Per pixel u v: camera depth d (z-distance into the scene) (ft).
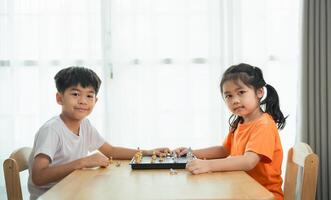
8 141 6.75
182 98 6.79
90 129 5.12
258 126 4.39
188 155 4.38
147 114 6.75
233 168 3.70
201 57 6.77
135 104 6.74
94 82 4.61
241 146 4.58
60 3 6.73
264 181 4.40
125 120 6.74
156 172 3.69
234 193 2.77
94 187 3.05
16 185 3.75
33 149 4.49
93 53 6.75
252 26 6.64
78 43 6.76
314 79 6.32
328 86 6.29
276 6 6.73
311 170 3.77
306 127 6.27
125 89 6.74
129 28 6.75
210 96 6.72
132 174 3.60
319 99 6.31
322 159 6.27
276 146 4.48
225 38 6.68
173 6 6.77
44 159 4.17
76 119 4.67
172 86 6.79
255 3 6.64
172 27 6.77
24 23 6.75
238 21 6.63
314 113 6.31
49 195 2.80
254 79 4.59
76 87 4.50
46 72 6.73
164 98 6.80
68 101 4.51
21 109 6.79
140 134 6.75
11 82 6.73
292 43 6.70
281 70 6.72
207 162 3.68
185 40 6.75
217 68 6.68
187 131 6.79
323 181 6.27
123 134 6.73
